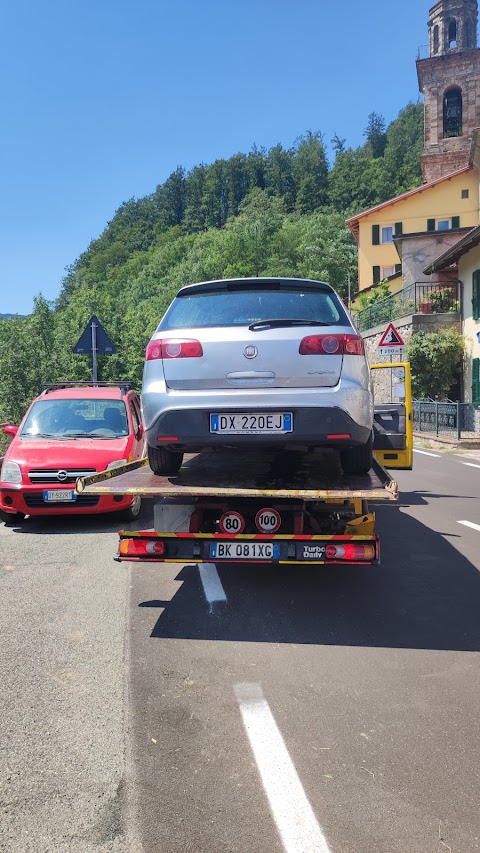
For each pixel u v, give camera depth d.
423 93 46.91
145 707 3.17
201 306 4.68
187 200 184.12
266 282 4.73
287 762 2.70
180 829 2.28
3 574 5.53
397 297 29.75
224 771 2.63
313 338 4.28
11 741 2.86
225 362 4.31
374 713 3.11
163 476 4.96
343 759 2.72
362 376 4.36
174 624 4.32
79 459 7.40
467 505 9.12
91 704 3.20
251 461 5.59
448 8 50.41
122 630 4.20
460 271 24.31
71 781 2.57
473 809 2.39
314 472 5.03
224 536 4.30
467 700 3.25
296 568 5.84
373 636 4.11
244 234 114.19
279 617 4.47
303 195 141.62
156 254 156.62
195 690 3.35
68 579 5.39
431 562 6.00
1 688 3.37
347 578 5.49
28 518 8.14
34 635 4.11
